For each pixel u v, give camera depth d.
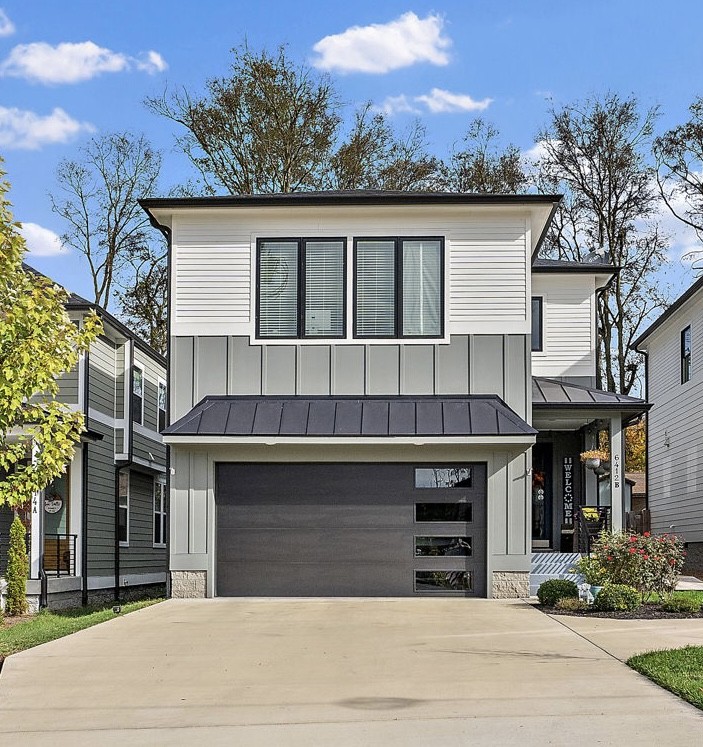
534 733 7.46
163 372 30.83
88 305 22.33
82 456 23.31
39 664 10.78
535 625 13.32
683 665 9.77
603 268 22.88
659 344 32.12
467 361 17.75
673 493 30.14
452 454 17.28
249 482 17.48
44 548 22.77
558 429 22.72
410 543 17.28
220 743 7.39
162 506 30.92
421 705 8.47
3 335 13.06
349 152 37.03
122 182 41.47
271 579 17.31
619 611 14.57
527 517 17.16
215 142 36.03
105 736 7.69
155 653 11.38
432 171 39.44
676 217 37.47
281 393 17.73
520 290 17.86
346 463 17.42
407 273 17.95
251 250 18.03
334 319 17.89
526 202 17.66
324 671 10.14
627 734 7.37
